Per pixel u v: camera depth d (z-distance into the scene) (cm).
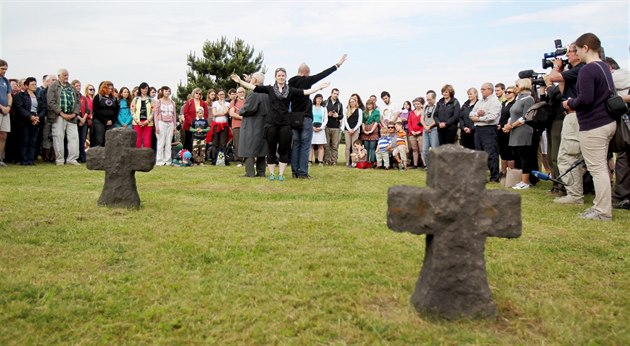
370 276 398
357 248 478
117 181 634
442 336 295
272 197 771
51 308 327
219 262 430
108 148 632
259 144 1027
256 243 484
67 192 743
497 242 504
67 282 371
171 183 907
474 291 312
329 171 1219
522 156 927
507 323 315
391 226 314
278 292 362
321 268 416
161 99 1303
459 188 309
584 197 819
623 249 482
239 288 369
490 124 1043
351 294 360
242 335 298
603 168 608
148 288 365
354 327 309
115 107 1311
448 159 308
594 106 594
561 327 309
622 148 615
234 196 771
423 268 337
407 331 300
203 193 794
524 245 493
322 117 1414
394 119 1335
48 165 1187
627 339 295
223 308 334
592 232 546
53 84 1202
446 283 313
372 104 1412
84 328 303
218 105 1366
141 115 1294
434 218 309
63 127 1220
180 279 385
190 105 1388
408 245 488
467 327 305
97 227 527
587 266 430
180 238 494
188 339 293
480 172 311
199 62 3375
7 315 312
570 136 725
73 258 425
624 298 359
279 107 948
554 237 525
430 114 1252
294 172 1029
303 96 963
